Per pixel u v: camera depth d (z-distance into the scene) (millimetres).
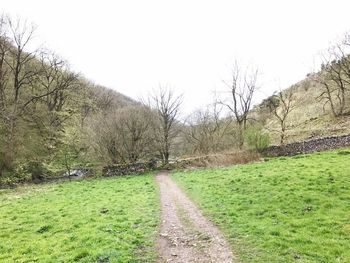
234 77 63062
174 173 42562
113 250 14516
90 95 84062
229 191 25719
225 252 14148
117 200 26203
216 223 18281
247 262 13000
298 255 13234
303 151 41344
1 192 36875
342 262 12445
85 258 14062
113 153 49875
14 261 14656
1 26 54469
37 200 28625
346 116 60938
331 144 40188
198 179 34062
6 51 58750
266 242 14648
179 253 14430
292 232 15812
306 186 23312
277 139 62531
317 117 67812
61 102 65000
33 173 49844
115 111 55094
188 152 59531
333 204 19156
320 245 14031
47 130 58250
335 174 25531
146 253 14547
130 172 46188
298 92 87812
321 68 71625
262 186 25359
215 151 54594
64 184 40094
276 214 18547
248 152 43406
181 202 24375
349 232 15195
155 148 51688
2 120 53375
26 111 59094
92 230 17922
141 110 52875
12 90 59125
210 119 61094
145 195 27844
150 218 20031
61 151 48156
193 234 16797
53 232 18656
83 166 49562
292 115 76688
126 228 18094
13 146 50375
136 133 50656
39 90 64438
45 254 15180
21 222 21297
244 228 16891
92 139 49781
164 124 52219
